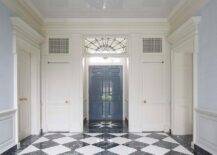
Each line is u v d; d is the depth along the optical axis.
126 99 7.90
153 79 6.21
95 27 6.18
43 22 6.14
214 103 3.71
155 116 6.21
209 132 3.88
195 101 4.43
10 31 4.18
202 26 4.11
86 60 8.06
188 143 4.96
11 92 4.23
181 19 5.21
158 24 6.18
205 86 4.03
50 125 6.20
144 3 5.07
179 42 5.28
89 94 8.17
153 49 6.22
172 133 5.90
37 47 5.84
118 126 6.95
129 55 6.23
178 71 5.82
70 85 6.21
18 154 4.21
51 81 6.20
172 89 5.93
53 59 6.18
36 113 5.93
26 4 4.81
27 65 5.66
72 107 6.20
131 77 6.23
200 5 4.18
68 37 6.20
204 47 4.05
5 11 3.97
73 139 5.34
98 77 8.19
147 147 4.66
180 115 5.84
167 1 4.95
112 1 4.95
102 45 6.71
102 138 5.44
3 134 3.86
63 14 5.82
